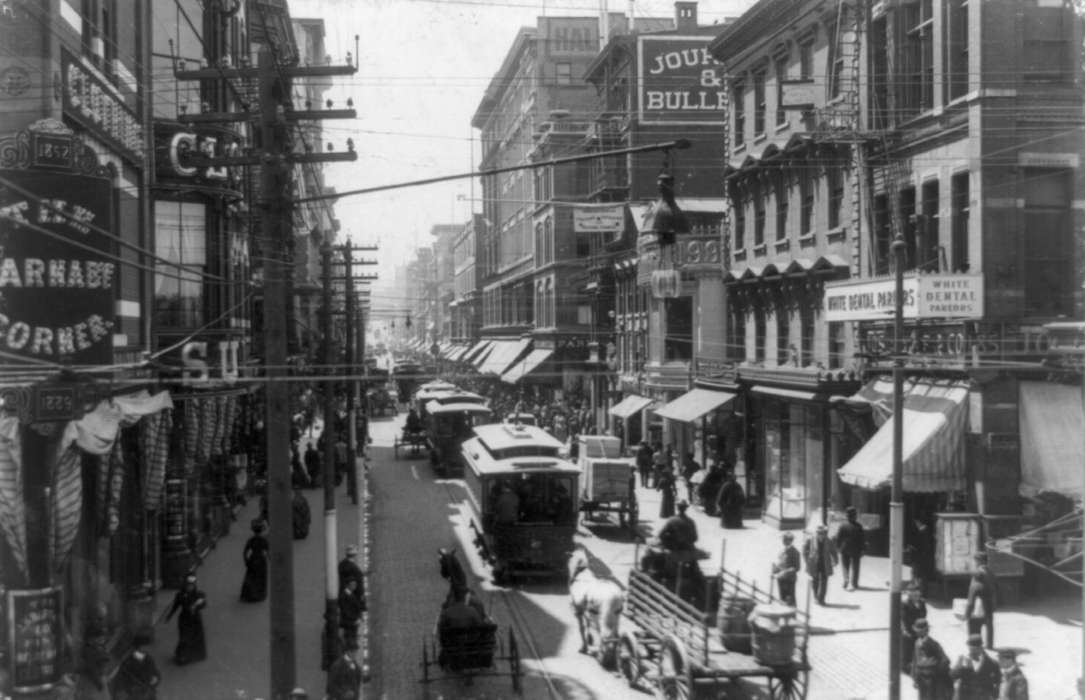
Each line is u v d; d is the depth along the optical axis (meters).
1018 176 22.78
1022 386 22.56
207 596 23.69
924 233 25.44
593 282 59.38
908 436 23.17
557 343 65.31
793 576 20.81
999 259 22.64
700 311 41.53
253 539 23.25
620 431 52.78
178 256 25.12
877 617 21.14
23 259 13.59
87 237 14.05
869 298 24.89
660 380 44.19
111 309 14.38
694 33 53.25
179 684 17.00
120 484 15.95
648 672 17.22
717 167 53.25
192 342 24.67
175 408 24.25
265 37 13.62
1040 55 22.97
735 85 39.69
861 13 27.89
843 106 28.98
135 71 21.17
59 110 15.18
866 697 16.33
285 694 12.88
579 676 17.50
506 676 17.31
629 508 31.25
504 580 24.78
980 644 14.52
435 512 35.31
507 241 88.12
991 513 22.39
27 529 13.23
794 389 30.89
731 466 35.41
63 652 13.75
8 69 14.61
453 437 44.53
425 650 17.05
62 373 13.62
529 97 74.38
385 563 27.20
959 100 23.47
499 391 75.44
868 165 27.95
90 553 16.36
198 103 27.20
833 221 30.97
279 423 13.12
